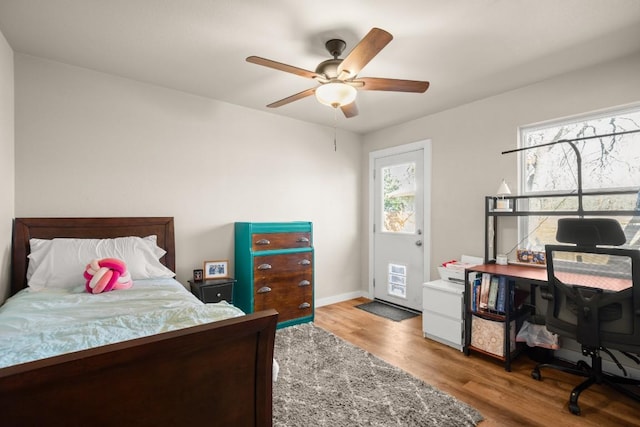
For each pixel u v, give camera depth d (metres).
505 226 2.90
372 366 2.33
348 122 3.88
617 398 1.94
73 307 1.67
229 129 3.24
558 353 2.49
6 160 2.07
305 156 3.85
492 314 2.42
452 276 2.84
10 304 1.71
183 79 2.68
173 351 0.90
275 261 3.17
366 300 4.26
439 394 1.97
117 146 2.62
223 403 1.03
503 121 2.90
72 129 2.44
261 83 2.75
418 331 3.08
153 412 0.90
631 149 2.27
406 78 2.58
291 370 2.27
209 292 2.77
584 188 2.49
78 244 2.29
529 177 2.80
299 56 2.26
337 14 1.76
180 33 1.97
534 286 2.67
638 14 1.73
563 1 1.63
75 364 0.75
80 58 2.32
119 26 1.90
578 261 2.43
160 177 2.84
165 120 2.86
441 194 3.43
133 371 0.87
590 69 2.38
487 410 1.82
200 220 3.06
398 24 1.84
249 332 1.04
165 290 2.06
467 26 1.86
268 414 1.12
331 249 4.12
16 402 0.72
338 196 4.19
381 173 4.17
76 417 0.79
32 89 2.29
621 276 2.22
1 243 1.98
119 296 1.89
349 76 1.87
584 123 2.50
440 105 3.23
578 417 1.76
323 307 3.92
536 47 2.10
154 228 2.74
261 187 3.48
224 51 2.20
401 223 3.92
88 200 2.50
